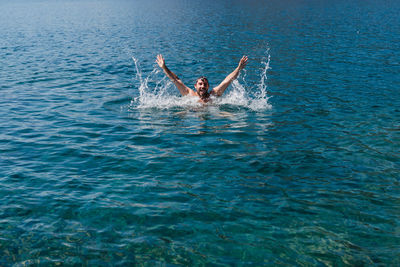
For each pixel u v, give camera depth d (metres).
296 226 4.02
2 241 3.83
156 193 4.82
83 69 14.41
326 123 7.58
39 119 8.21
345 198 4.61
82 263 3.49
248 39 22.39
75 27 32.03
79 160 5.94
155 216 4.27
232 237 3.85
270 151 6.16
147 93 10.56
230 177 5.24
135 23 34.75
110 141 6.79
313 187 4.91
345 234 3.87
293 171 5.40
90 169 5.60
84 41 23.16
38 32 28.39
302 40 21.22
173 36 24.88
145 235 3.91
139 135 7.07
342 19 31.97
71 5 68.62
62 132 7.32
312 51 17.62
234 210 4.36
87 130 7.42
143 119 8.10
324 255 3.54
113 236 3.91
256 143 6.54
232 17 37.53
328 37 21.97
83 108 9.07
